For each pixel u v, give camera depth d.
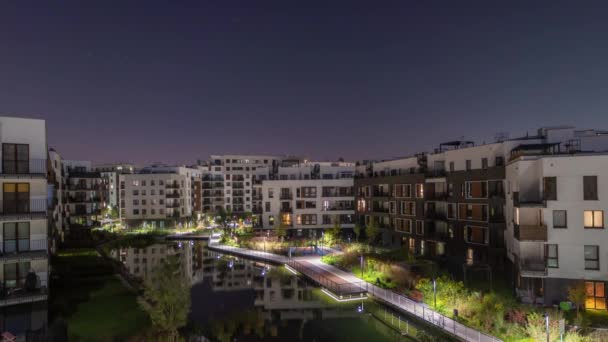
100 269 46.78
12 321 27.42
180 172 112.81
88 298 35.28
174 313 26.25
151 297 26.66
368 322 32.50
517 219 35.97
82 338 26.28
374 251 56.34
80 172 87.31
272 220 81.56
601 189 30.23
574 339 23.19
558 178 31.39
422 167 61.66
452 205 53.78
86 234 74.75
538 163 33.66
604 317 27.92
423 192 59.19
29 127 29.98
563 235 31.06
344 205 81.94
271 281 47.03
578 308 28.78
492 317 27.25
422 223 59.69
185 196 114.19
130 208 107.69
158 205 107.75
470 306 29.92
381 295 36.66
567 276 30.86
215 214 120.94
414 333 29.47
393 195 66.81
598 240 30.17
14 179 29.34
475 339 25.39
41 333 24.58
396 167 69.25
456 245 52.56
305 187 81.69
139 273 48.88
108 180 129.88
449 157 55.69
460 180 52.16
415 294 35.44
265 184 81.75
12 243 29.31
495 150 48.09
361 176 79.75
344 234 78.31
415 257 51.81
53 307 31.84
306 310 35.88
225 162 139.38
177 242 82.56
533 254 33.03
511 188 40.62
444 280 35.97
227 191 137.00
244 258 62.12
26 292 28.06
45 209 30.25
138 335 26.86
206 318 33.69
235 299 39.78
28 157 29.84
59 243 66.31
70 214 83.31
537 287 32.75
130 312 31.39
